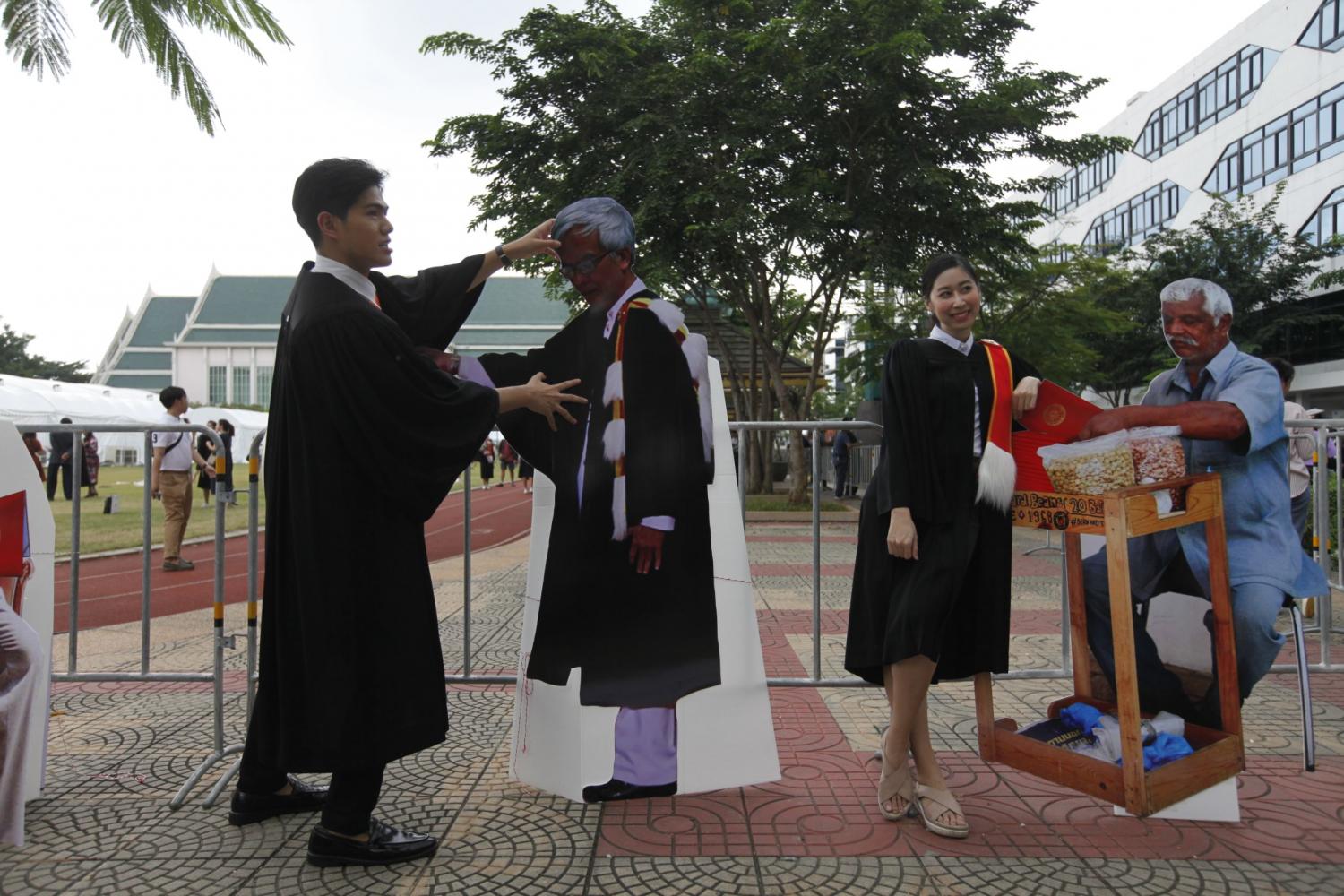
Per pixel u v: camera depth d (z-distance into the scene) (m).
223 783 2.69
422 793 2.71
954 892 2.07
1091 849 2.31
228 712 3.53
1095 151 12.32
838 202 12.59
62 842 2.36
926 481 2.36
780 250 13.80
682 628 2.67
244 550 10.07
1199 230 25.50
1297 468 5.22
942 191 11.73
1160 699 2.71
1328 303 25.53
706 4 12.30
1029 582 7.22
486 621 5.54
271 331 82.88
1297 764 2.92
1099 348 24.22
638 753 2.60
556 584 2.70
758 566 8.23
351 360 2.11
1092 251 26.58
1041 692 3.83
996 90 11.81
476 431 2.25
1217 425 2.45
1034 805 2.61
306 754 2.15
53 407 25.83
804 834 2.41
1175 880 2.13
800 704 3.69
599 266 2.72
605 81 11.88
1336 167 25.69
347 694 2.11
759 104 11.88
